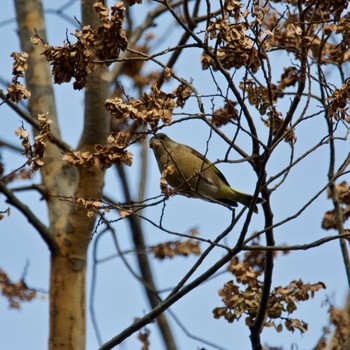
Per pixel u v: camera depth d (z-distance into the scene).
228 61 10.30
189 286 10.13
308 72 9.79
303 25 9.88
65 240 13.04
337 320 13.77
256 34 9.16
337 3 9.77
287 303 11.06
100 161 9.07
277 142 9.33
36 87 14.61
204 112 9.46
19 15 15.45
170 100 9.02
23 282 16.06
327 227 13.54
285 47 10.37
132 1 9.16
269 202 10.09
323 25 10.56
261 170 9.37
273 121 9.73
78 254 13.05
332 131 9.76
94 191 13.35
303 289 11.14
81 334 12.77
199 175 9.35
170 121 8.91
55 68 9.15
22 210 12.64
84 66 9.12
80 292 12.96
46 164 13.55
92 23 14.13
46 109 14.38
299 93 9.59
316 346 13.51
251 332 10.94
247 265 11.38
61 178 13.48
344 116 9.53
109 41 9.04
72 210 13.16
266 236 10.23
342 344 13.09
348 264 11.95
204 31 9.20
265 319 10.95
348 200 13.26
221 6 9.06
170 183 12.78
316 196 9.93
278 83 12.24
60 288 12.85
